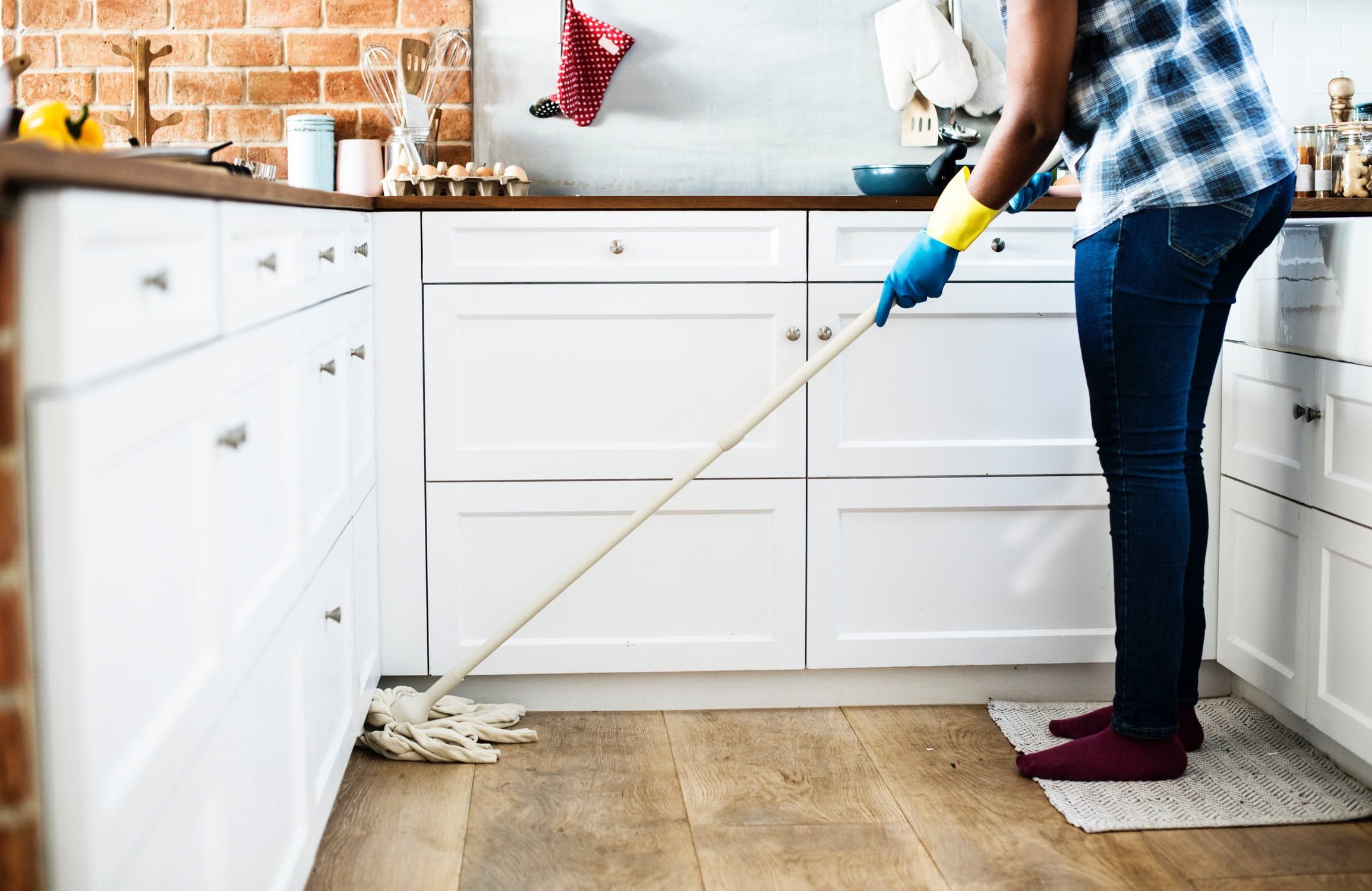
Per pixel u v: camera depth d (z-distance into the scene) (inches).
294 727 52.9
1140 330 65.1
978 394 82.7
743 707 85.2
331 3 95.0
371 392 78.6
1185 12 62.8
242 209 45.4
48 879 28.9
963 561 83.8
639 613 82.8
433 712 80.1
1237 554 82.0
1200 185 62.7
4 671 27.9
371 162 92.7
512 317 80.6
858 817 67.0
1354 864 61.4
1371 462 66.3
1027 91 59.9
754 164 99.6
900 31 98.0
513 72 97.3
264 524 48.4
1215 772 72.2
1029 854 62.5
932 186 84.4
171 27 94.5
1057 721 78.4
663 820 66.7
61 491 28.2
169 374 35.7
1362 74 100.3
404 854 62.7
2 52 93.7
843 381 82.0
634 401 81.4
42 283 27.8
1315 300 71.5
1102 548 84.1
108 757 30.5
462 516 81.7
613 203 79.6
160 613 35.1
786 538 82.5
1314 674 72.2
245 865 44.2
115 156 33.3
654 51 98.3
